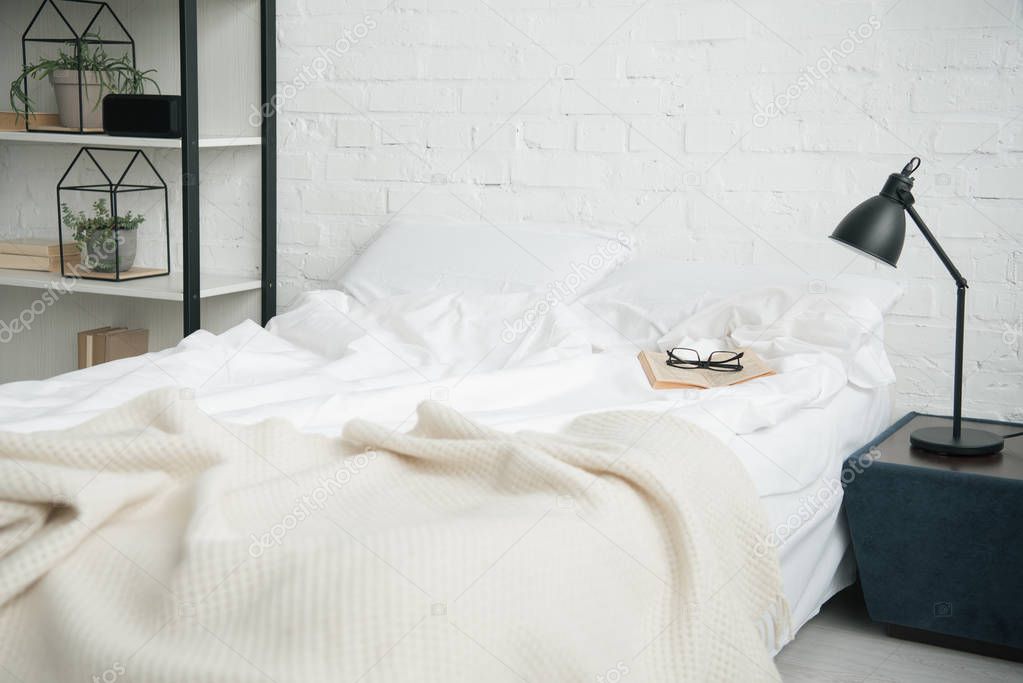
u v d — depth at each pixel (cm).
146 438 143
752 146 277
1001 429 249
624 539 143
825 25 266
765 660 155
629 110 288
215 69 333
